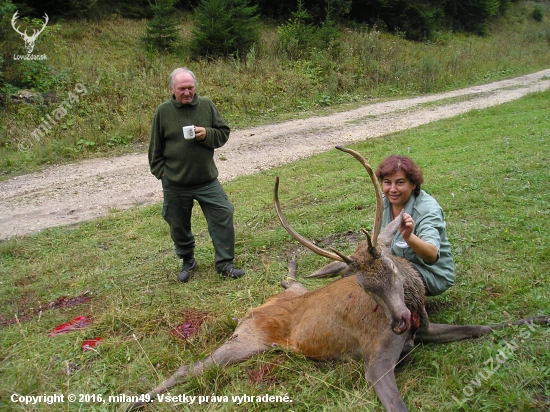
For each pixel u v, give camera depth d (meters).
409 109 17.39
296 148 13.02
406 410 3.25
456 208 6.63
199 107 5.48
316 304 4.16
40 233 8.03
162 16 22.06
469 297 4.50
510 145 9.77
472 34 37.47
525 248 5.23
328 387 3.63
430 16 32.81
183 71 5.35
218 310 4.88
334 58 22.48
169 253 6.73
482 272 4.85
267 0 29.28
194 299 5.20
